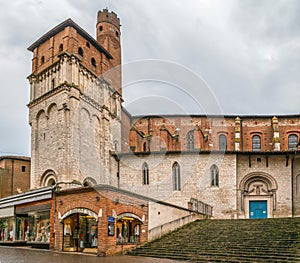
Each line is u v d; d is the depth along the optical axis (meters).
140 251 21.20
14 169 42.00
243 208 36.50
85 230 22.94
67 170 31.42
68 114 32.69
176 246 21.03
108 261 16.95
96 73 37.38
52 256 19.19
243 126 44.62
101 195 21.14
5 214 30.66
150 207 23.77
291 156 36.59
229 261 16.97
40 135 35.19
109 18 44.09
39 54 37.69
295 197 36.22
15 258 17.75
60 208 24.14
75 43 34.91
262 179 37.25
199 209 32.66
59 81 34.06
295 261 15.77
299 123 43.94
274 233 20.91
